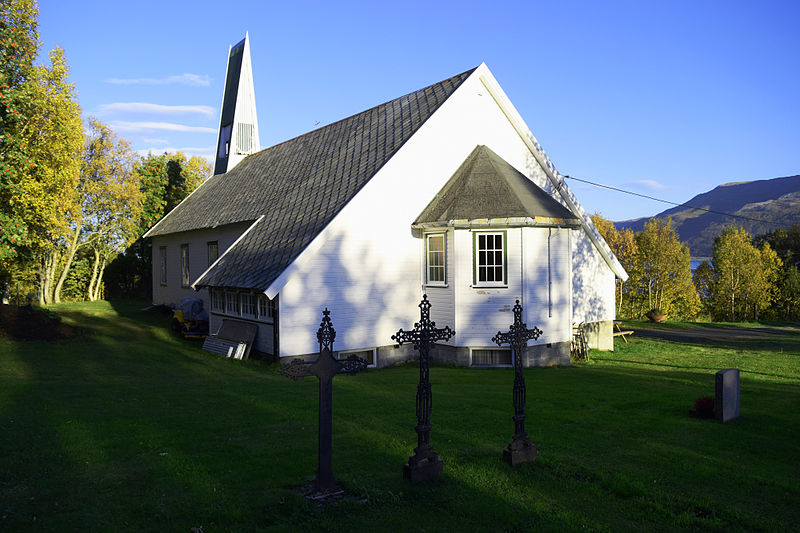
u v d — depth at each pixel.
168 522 6.24
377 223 19.23
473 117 21.28
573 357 21.52
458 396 13.48
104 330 25.44
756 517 6.90
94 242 44.03
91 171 40.03
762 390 14.63
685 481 8.04
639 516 6.89
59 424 9.93
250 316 19.73
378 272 19.34
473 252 19.20
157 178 48.16
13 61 21.88
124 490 7.09
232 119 36.75
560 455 8.95
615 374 17.77
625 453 9.16
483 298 19.17
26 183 23.84
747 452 9.36
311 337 18.08
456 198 19.45
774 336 29.28
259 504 6.75
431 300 20.06
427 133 20.17
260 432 9.84
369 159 20.75
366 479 7.68
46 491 6.98
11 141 21.64
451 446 9.30
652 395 13.70
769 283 58.22
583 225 23.11
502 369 19.03
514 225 18.84
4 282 42.50
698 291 63.31
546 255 19.77
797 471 8.52
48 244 29.33
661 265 54.34
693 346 25.36
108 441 9.01
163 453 8.52
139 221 45.28
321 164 23.55
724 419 11.14
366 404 12.35
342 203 19.08
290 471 7.88
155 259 37.06
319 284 18.17
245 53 37.12
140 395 12.95
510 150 22.27
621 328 33.00
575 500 7.31
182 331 24.53
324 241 18.09
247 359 19.16
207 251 28.86
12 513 6.32
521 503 7.11
